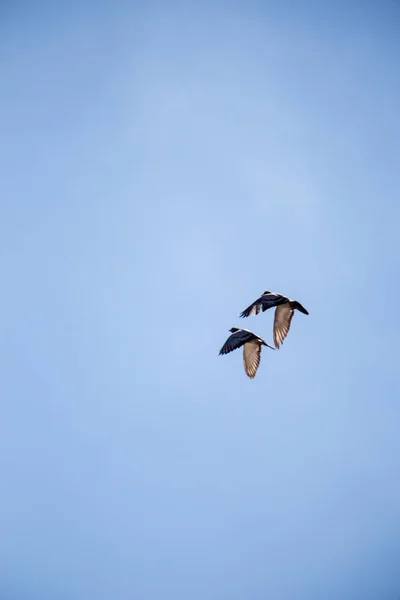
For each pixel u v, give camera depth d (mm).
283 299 21234
